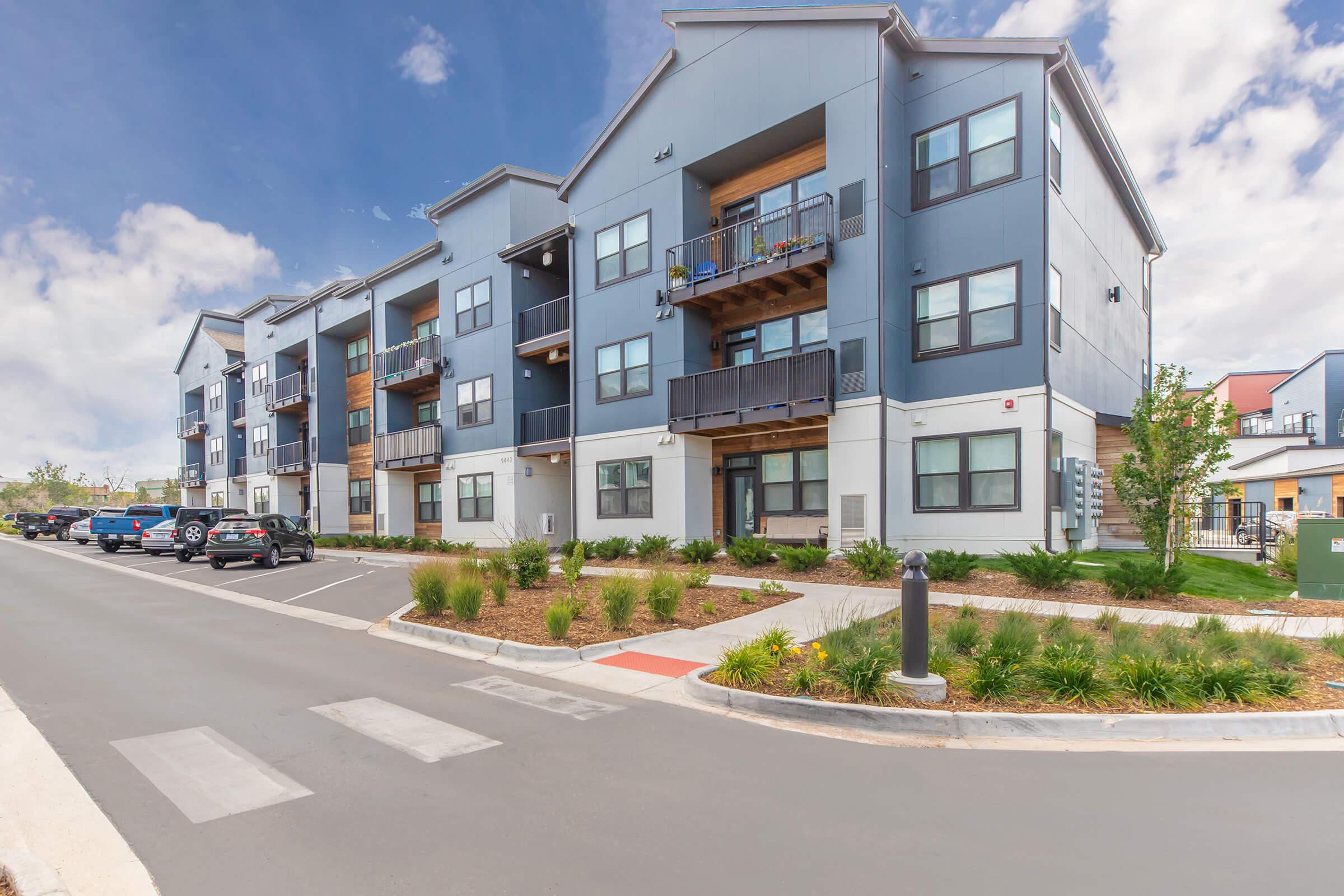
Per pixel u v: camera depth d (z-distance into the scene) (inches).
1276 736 211.6
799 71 621.6
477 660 317.7
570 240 826.2
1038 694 238.5
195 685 272.1
